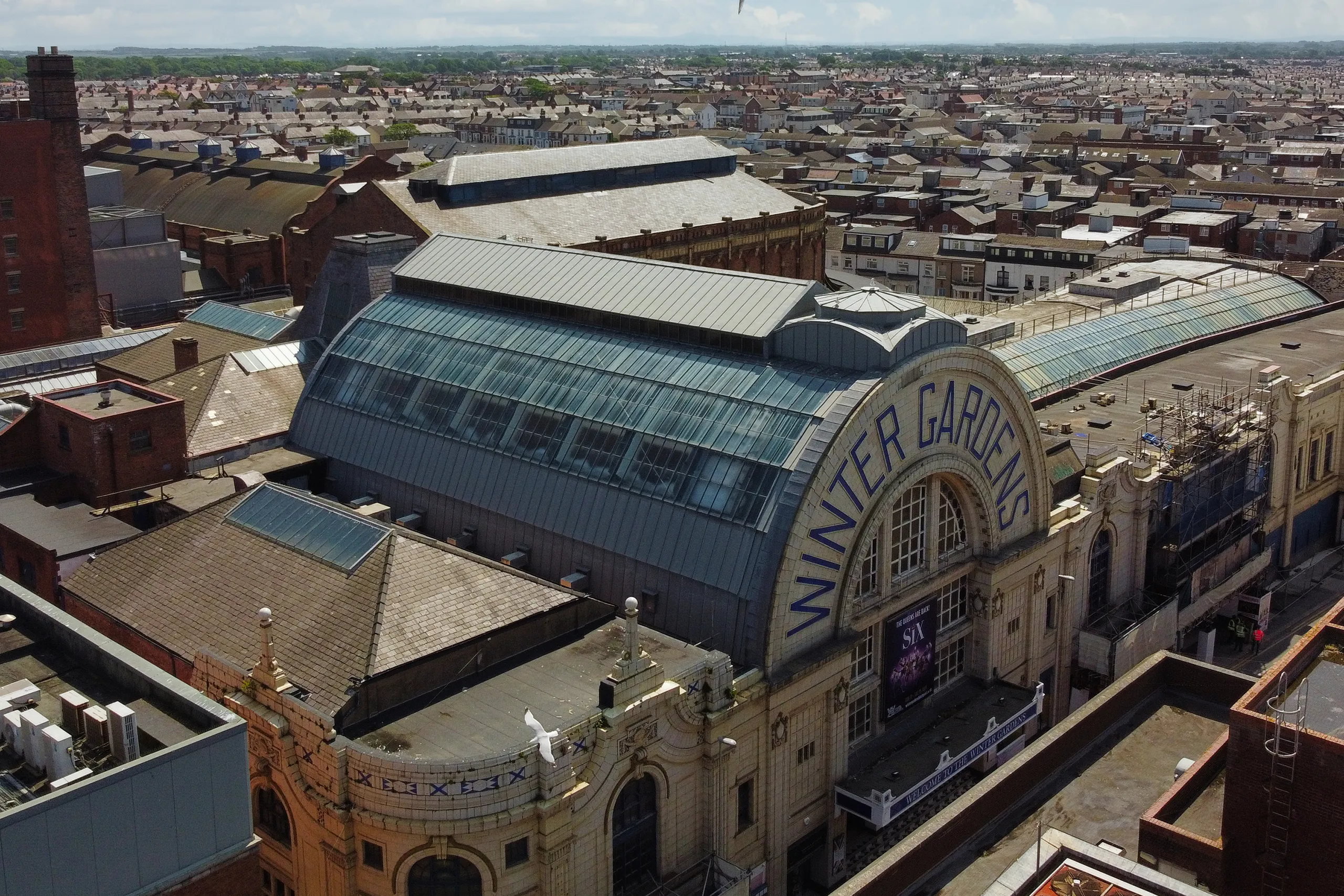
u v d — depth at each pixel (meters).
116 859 34.72
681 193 144.25
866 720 64.50
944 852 46.75
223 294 154.12
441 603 52.78
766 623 55.81
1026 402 67.94
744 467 59.09
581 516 63.75
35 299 127.00
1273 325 121.44
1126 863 37.25
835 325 61.66
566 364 69.81
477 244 83.12
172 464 75.25
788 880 59.88
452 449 70.88
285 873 51.75
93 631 45.44
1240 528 91.00
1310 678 43.81
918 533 65.38
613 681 49.00
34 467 76.62
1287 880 40.78
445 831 45.31
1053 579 74.12
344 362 80.19
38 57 123.69
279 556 57.66
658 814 52.38
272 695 49.00
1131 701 57.19
